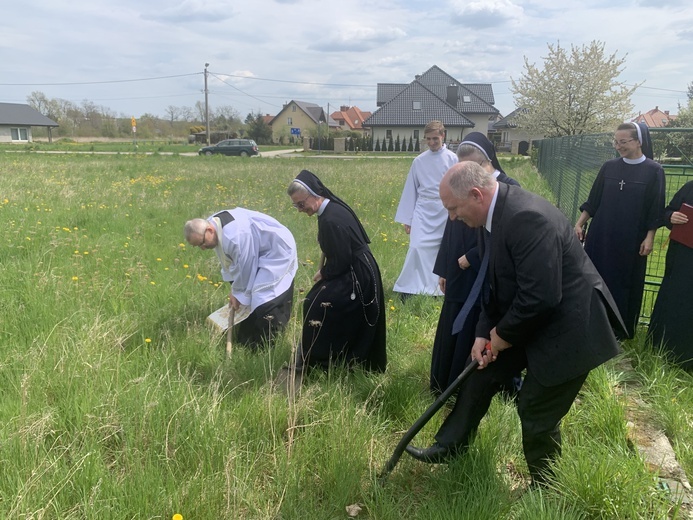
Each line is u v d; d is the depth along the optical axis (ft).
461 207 8.25
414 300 18.44
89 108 271.90
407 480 9.72
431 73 213.25
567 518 8.21
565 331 8.12
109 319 14.82
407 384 12.34
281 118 277.03
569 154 38.14
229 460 9.15
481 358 8.92
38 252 21.25
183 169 68.80
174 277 19.35
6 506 8.00
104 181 49.57
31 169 60.39
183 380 11.70
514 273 8.18
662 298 14.51
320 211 13.20
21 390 10.70
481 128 204.64
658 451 10.33
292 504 8.68
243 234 14.34
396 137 188.55
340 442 9.93
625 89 104.37
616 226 14.85
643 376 13.35
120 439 9.97
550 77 105.60
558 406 8.64
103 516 8.01
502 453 10.19
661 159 19.47
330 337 13.39
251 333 15.03
